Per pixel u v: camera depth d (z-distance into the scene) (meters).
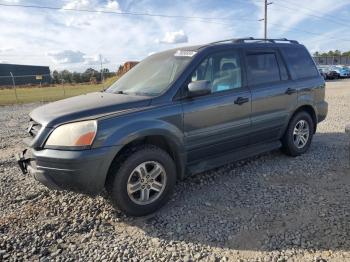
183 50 4.57
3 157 6.16
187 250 3.08
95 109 3.60
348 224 3.39
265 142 5.18
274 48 5.34
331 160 5.43
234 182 4.62
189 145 4.08
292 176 4.77
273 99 5.04
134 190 3.63
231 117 4.48
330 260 2.85
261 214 3.69
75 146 3.29
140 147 3.67
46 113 3.66
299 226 3.40
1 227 3.53
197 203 4.03
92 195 3.48
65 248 3.17
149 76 4.44
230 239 3.24
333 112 10.34
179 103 3.96
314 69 5.99
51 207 3.99
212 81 4.36
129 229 3.49
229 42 4.77
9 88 30.55
